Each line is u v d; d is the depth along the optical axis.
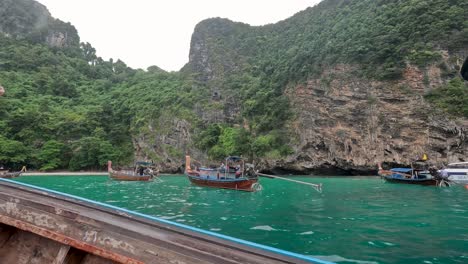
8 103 58.25
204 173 26.62
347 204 15.52
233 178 23.78
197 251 2.25
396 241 8.22
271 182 33.78
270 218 11.46
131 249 2.39
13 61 76.88
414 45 40.88
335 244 7.90
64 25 101.88
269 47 73.00
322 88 47.00
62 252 2.68
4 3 94.94
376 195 20.00
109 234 2.53
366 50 43.75
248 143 51.44
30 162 51.69
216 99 63.78
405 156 38.78
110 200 16.84
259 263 2.18
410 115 39.03
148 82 79.56
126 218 2.96
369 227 9.97
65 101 69.31
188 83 69.50
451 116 36.22
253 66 68.88
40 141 54.69
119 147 60.84
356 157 42.44
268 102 54.69
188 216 11.80
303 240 8.27
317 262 2.34
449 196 19.34
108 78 92.50
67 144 55.66
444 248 7.61
